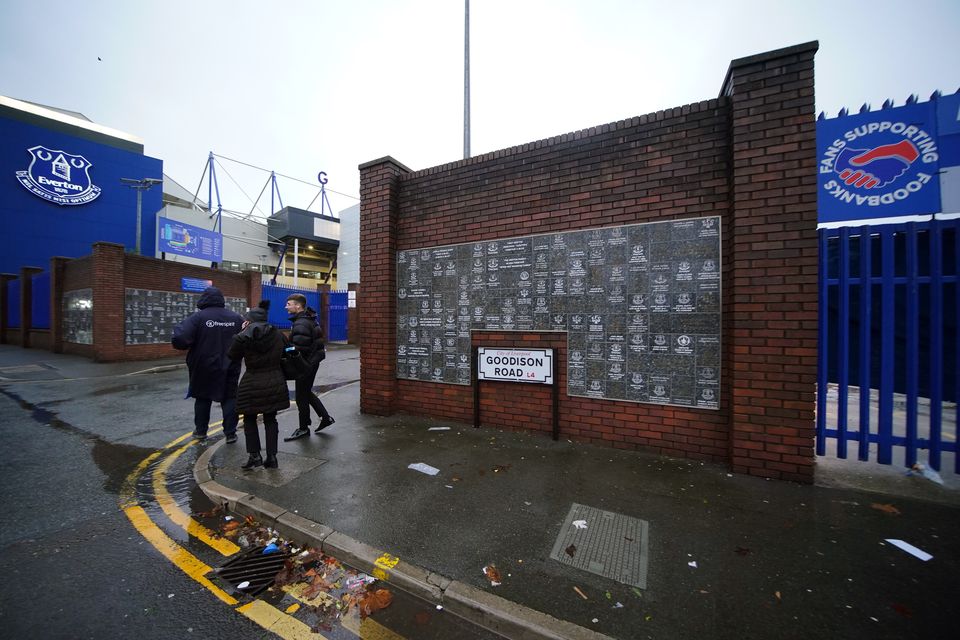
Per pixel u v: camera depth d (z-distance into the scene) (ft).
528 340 15.06
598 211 13.88
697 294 12.46
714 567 7.37
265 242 124.26
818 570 7.25
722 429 12.19
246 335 11.55
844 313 11.39
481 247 15.99
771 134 10.91
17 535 9.00
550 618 6.24
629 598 6.63
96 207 76.48
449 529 8.74
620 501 9.89
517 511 9.48
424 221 17.44
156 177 83.66
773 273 10.90
